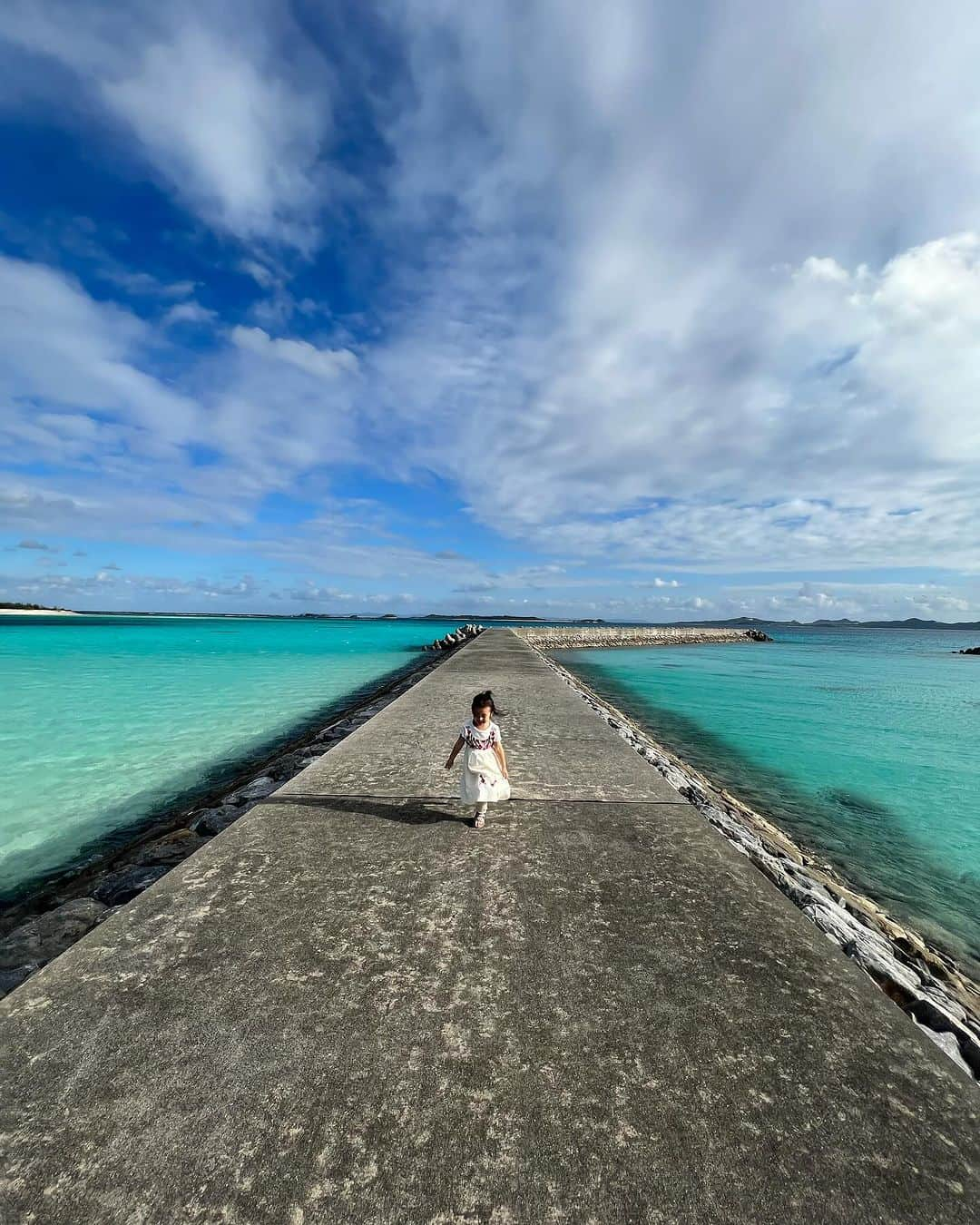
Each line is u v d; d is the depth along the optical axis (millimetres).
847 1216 1440
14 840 6227
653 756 8883
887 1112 1755
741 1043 2027
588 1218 1428
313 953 2512
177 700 15766
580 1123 1690
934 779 10258
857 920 4441
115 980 2301
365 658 31906
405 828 3971
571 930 2732
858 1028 2119
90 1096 1748
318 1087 1799
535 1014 2152
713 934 2729
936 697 20688
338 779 5020
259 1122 1674
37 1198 1442
